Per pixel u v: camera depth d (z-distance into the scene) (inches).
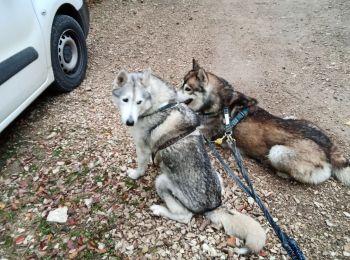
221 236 113.1
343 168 135.6
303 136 136.7
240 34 252.5
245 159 151.3
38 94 155.9
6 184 131.1
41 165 139.1
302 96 189.5
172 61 216.1
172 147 113.7
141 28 256.2
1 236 113.3
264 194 131.4
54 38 166.4
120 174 136.5
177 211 115.3
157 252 108.6
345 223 121.4
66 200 125.4
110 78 196.1
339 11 286.7
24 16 143.6
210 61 219.0
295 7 297.3
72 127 158.7
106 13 277.9
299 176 134.0
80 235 113.5
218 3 305.7
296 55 227.0
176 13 283.0
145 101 114.7
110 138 153.3
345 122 170.4
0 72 127.7
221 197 118.8
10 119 136.9
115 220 118.6
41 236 113.3
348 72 208.5
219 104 154.5
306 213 124.5
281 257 107.9
